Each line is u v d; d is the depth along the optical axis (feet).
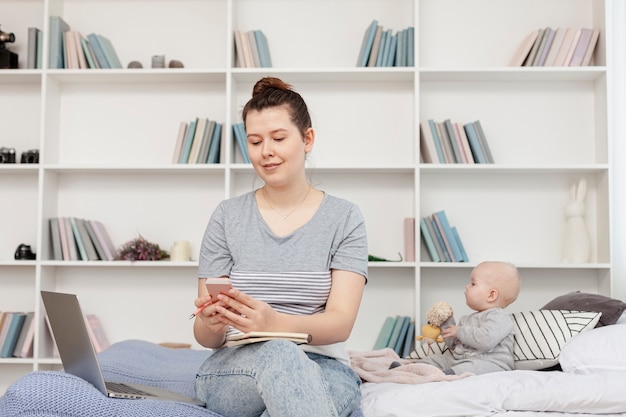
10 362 11.49
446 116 12.25
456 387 6.21
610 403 6.07
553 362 7.54
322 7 12.39
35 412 4.80
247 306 5.04
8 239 12.41
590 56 11.73
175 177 12.41
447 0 12.33
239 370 5.04
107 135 12.47
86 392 4.90
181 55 12.48
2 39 12.04
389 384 6.82
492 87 12.25
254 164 5.89
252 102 5.88
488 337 7.79
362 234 5.96
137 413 4.85
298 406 4.60
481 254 12.14
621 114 11.25
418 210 11.48
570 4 12.23
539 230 12.14
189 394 6.47
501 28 12.28
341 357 5.78
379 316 12.14
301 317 5.33
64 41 12.09
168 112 12.45
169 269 12.35
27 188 12.46
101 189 12.44
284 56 12.37
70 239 11.84
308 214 5.99
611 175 11.51
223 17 12.49
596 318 7.72
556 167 11.53
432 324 9.07
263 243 5.87
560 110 12.23
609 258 11.40
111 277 12.36
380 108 12.28
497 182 12.21
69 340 5.23
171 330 12.31
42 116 11.80
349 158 12.26
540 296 12.09
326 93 12.32
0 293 12.37
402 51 11.80
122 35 12.51
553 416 6.06
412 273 12.10
